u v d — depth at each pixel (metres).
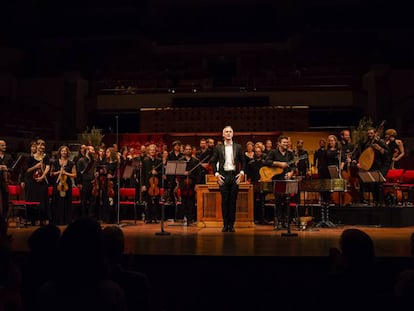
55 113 21.62
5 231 2.94
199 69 22.66
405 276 2.71
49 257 3.08
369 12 21.92
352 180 9.80
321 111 20.17
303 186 8.02
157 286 4.77
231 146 8.16
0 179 8.30
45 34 23.08
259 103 19.64
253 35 23.22
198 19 23.97
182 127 19.38
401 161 11.66
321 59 22.61
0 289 2.64
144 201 10.76
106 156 10.30
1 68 22.27
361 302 2.72
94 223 2.29
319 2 22.25
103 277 2.25
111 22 23.19
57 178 9.52
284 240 6.20
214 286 4.71
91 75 23.05
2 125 18.38
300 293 4.63
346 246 2.76
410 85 20.75
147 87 21.75
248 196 8.95
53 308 2.13
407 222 8.79
